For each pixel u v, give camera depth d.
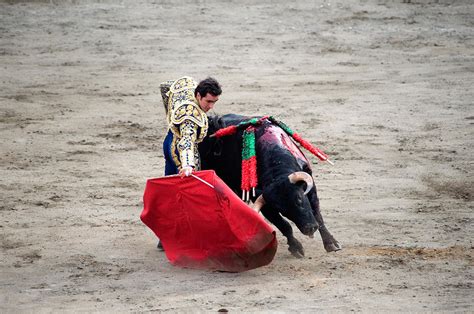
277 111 37.91
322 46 51.34
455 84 43.03
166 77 44.03
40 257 21.11
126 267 20.44
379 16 59.22
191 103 20.03
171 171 21.38
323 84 43.03
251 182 19.64
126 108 38.38
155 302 18.05
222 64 46.81
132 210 25.28
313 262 20.61
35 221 24.05
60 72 44.72
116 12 58.84
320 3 62.69
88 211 25.08
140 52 49.06
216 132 20.92
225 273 19.98
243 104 38.97
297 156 20.23
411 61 48.16
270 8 60.97
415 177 28.86
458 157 31.27
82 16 57.50
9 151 31.67
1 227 23.44
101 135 34.16
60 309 17.73
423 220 24.19
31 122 35.81
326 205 25.75
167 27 55.12
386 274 19.66
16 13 57.97
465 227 23.56
